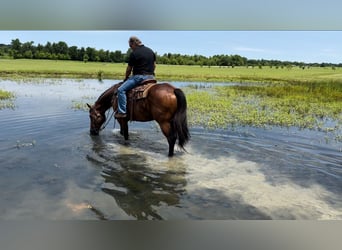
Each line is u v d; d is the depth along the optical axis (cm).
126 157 473
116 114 536
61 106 913
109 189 359
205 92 1254
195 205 323
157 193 351
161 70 2602
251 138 589
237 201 335
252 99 1088
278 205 328
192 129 651
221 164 451
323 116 806
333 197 350
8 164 434
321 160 473
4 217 290
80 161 452
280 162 462
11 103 944
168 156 482
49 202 324
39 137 574
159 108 466
